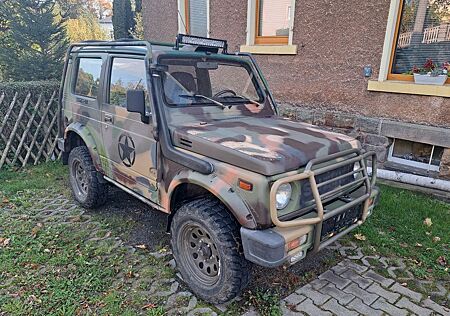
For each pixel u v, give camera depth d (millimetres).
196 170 2555
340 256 3330
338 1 5398
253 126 3002
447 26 4770
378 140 5367
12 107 5555
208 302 2672
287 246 2201
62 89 4527
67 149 4543
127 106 2832
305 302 2691
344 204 2637
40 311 2553
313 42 5824
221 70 3469
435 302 2744
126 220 4000
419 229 3859
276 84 6473
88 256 3270
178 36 3189
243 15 6633
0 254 3254
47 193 4789
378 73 5238
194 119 3023
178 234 2811
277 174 2227
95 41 4027
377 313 2598
